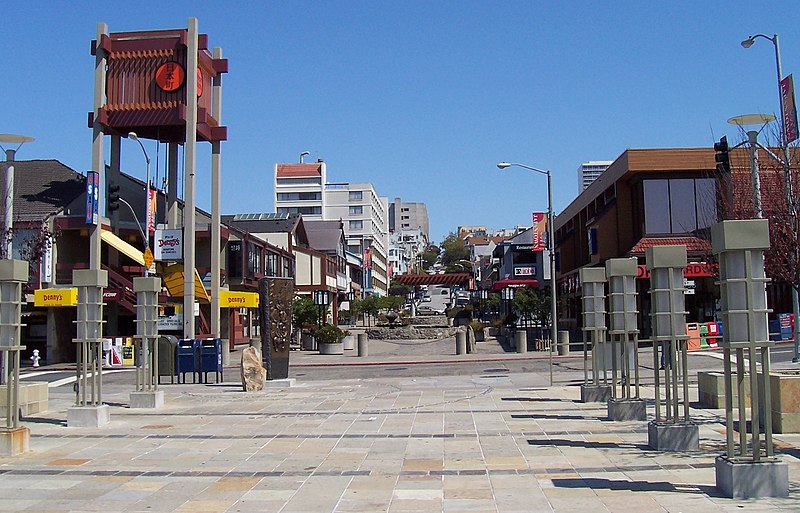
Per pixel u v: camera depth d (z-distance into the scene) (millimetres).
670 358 12664
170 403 18859
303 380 26344
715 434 12086
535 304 48656
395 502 8398
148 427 14539
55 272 40438
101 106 38688
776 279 26266
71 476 10039
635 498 8180
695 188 40656
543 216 48625
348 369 31609
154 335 18062
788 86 20906
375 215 138250
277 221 70875
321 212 131125
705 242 32375
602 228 45500
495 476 9555
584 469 9789
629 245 42594
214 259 39125
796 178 22781
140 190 47219
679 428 10922
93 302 15180
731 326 8227
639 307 41125
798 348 24219
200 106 39656
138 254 40219
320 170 132500
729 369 8266
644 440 11859
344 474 9922
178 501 8625
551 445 11641
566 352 34531
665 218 40656
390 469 10172
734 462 8102
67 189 43562
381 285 144125
